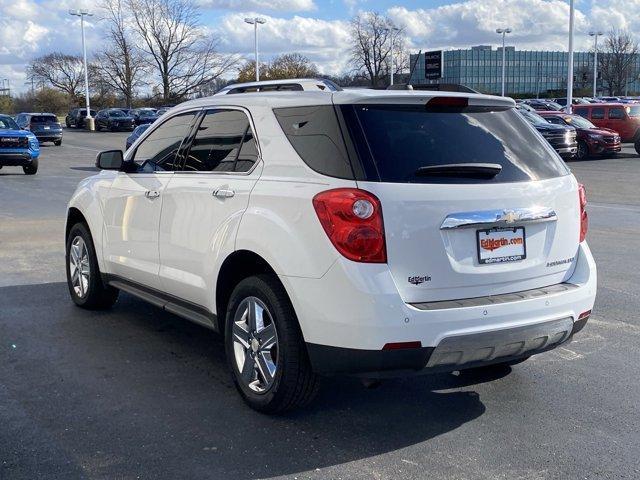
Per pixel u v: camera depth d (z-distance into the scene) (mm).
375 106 4125
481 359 4062
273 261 4113
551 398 4730
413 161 3977
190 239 4926
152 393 4766
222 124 4949
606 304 7031
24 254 9430
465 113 4367
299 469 3754
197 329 6215
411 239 3850
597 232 11438
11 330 6109
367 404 4629
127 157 5973
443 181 3977
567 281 4477
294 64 73812
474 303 3961
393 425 4309
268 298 4215
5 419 4332
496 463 3830
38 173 23516
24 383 4914
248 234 4305
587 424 4328
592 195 17109
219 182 4719
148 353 5570
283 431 4207
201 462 3818
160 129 5684
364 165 3895
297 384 4172
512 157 4312
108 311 6734
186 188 5020
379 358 3791
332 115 4113
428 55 28297
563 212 4402
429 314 3809
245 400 4520
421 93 4203
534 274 4273
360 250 3781
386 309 3750
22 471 3703
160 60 64812
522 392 4840
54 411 4453
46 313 6641
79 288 6762
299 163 4184
